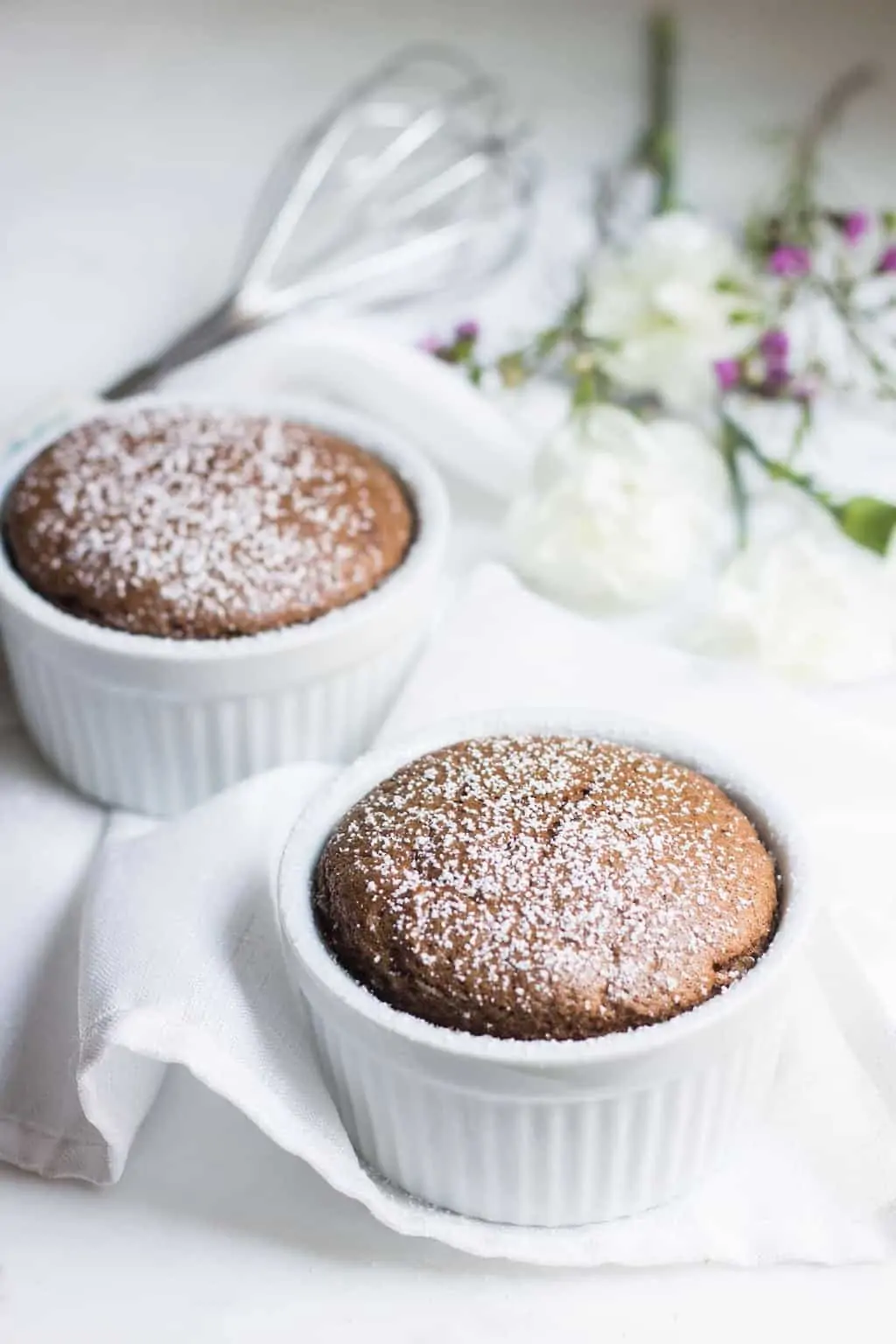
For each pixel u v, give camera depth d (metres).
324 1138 0.52
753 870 0.53
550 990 0.51
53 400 0.67
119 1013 0.52
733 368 0.71
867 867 0.57
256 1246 0.53
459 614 0.61
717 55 0.89
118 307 0.78
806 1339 0.51
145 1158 0.54
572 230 0.82
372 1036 0.51
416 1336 0.51
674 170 0.82
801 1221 0.52
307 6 0.93
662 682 0.60
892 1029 0.54
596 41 0.90
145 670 0.58
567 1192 0.52
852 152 0.85
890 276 0.76
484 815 0.54
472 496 0.70
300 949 0.52
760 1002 0.51
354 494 0.61
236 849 0.55
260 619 0.59
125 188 0.84
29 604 0.59
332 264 0.80
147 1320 0.51
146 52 0.92
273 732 0.60
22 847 0.60
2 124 0.88
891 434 0.73
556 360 0.76
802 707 0.60
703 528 0.67
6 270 0.79
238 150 0.86
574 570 0.66
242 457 0.62
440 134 0.86
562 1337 0.51
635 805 0.54
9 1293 0.52
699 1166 0.53
